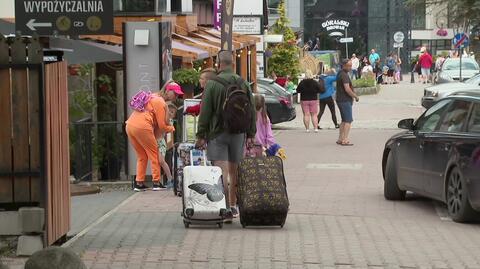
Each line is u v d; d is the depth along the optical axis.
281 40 70.94
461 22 69.25
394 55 116.44
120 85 29.14
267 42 71.38
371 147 38.75
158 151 25.19
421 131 22.47
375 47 140.00
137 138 24.84
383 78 110.25
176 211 21.59
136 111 24.89
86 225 19.61
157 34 26.23
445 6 75.44
